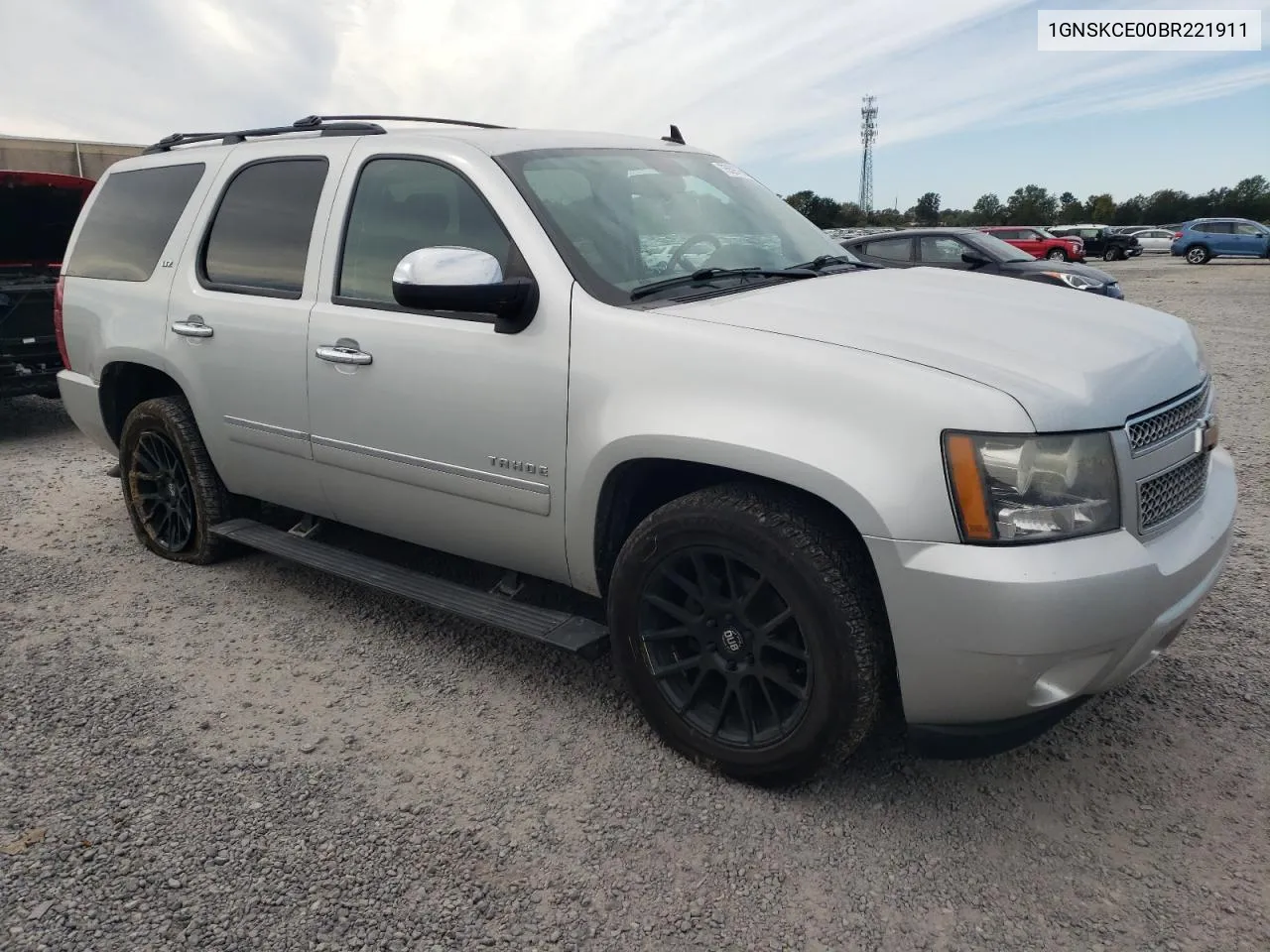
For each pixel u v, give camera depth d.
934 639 2.25
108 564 4.45
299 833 2.49
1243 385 8.47
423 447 3.15
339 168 3.52
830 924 2.17
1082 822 2.52
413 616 3.84
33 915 2.20
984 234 13.17
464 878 2.32
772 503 2.46
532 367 2.83
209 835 2.48
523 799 2.63
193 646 3.59
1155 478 2.40
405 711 3.11
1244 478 5.52
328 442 3.46
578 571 2.94
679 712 2.76
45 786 2.69
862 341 2.42
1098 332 2.65
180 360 3.97
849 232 19.77
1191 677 3.22
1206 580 2.56
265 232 3.75
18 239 7.48
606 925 2.17
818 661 2.41
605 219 3.09
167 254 4.12
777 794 2.65
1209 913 2.19
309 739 2.94
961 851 2.41
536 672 3.37
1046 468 2.18
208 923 2.17
